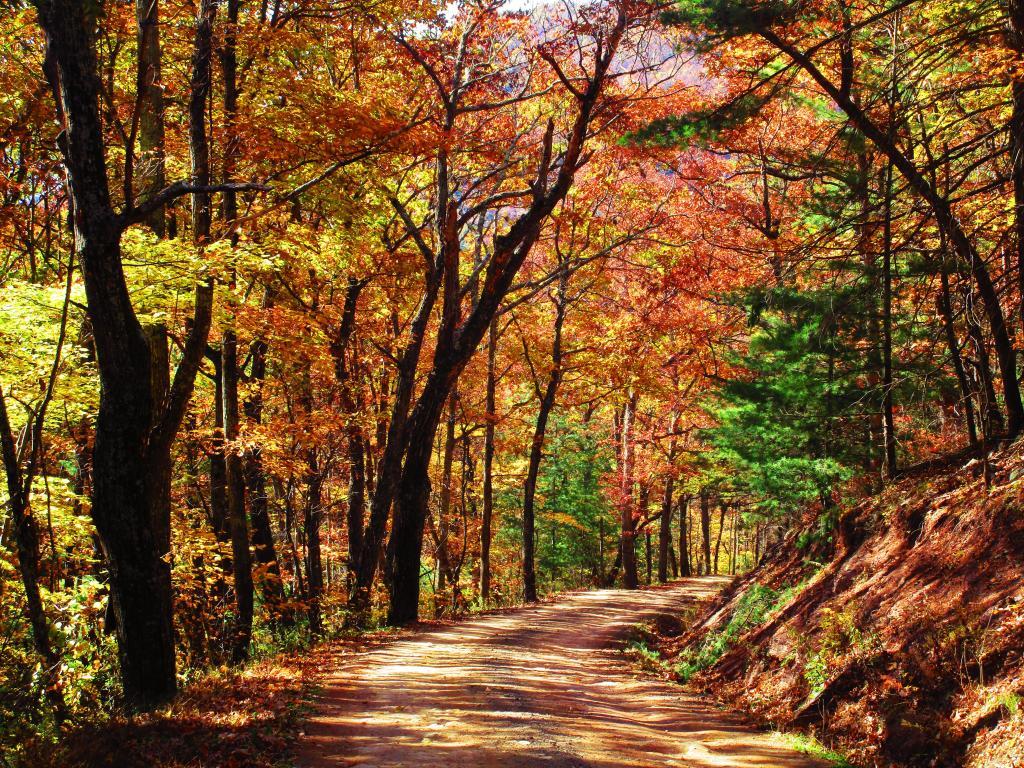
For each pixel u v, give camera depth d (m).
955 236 11.55
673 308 29.00
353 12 16.38
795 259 12.99
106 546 9.75
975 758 7.18
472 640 17.39
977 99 14.20
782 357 18.45
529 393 41.94
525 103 26.33
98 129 9.24
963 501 11.10
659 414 39.34
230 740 7.47
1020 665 7.67
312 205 16.14
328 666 12.55
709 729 9.81
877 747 8.30
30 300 12.25
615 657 17.06
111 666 12.86
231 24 13.21
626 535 40.03
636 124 20.77
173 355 18.14
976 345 12.91
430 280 21.03
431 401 20.00
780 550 16.86
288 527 23.52
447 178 23.06
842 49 14.14
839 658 10.15
